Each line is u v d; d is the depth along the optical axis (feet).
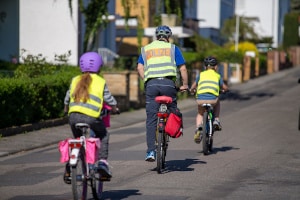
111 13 278.87
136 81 179.83
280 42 550.77
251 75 341.21
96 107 59.06
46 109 134.21
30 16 231.09
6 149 102.89
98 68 61.16
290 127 134.41
